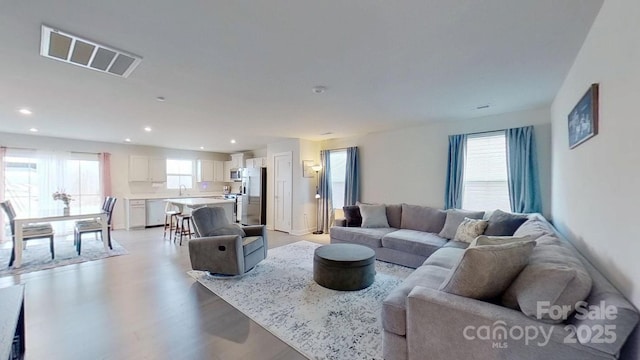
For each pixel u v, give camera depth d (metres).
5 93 3.04
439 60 2.28
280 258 4.40
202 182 8.89
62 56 2.14
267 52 2.13
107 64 2.30
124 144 7.27
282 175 6.80
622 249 1.33
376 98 3.32
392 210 5.02
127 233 6.46
